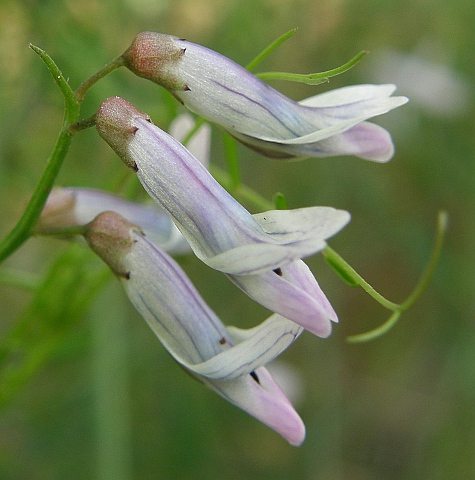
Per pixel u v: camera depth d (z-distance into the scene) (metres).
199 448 0.10
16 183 0.09
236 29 0.10
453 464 0.11
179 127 0.06
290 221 0.05
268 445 0.10
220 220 0.05
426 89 0.13
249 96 0.05
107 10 0.09
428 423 0.11
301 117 0.05
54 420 0.09
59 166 0.05
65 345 0.08
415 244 0.12
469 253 0.12
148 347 0.10
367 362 0.12
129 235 0.05
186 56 0.05
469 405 0.11
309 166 0.11
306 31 0.11
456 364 0.11
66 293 0.07
